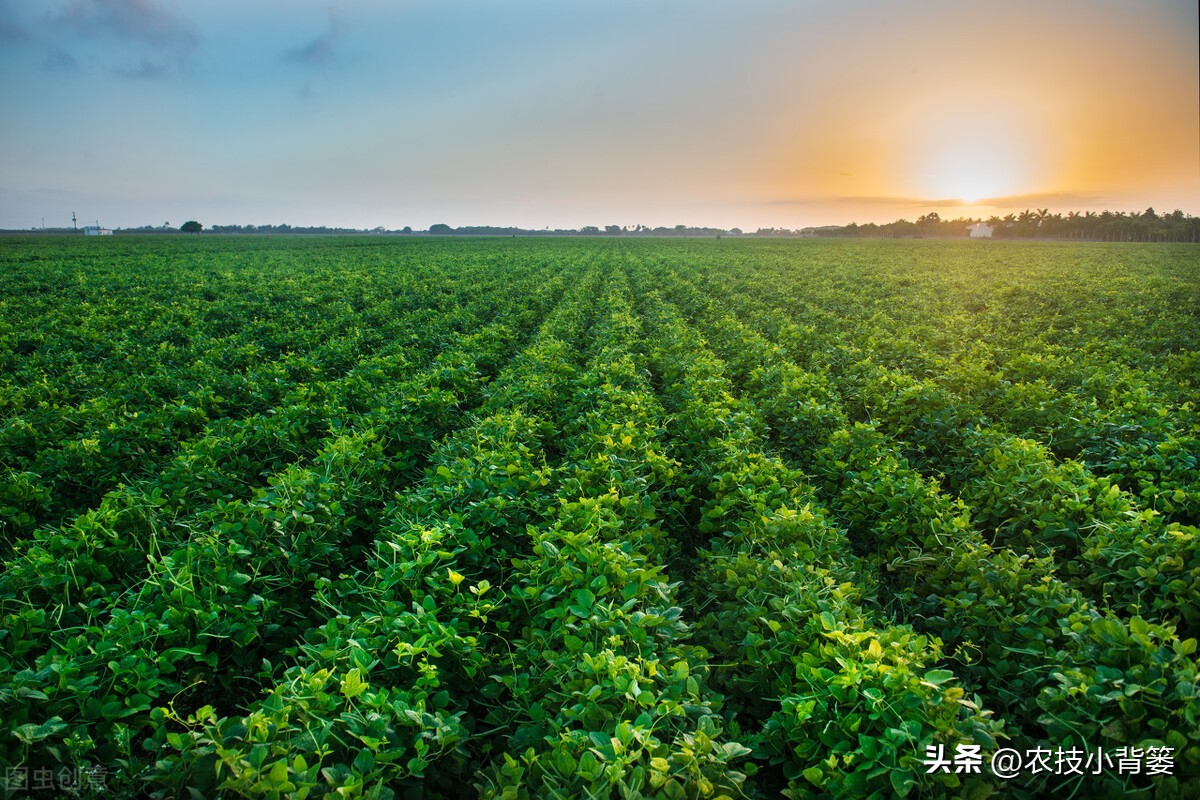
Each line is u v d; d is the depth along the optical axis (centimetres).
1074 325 1994
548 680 455
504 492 686
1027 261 5272
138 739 456
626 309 2283
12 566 537
